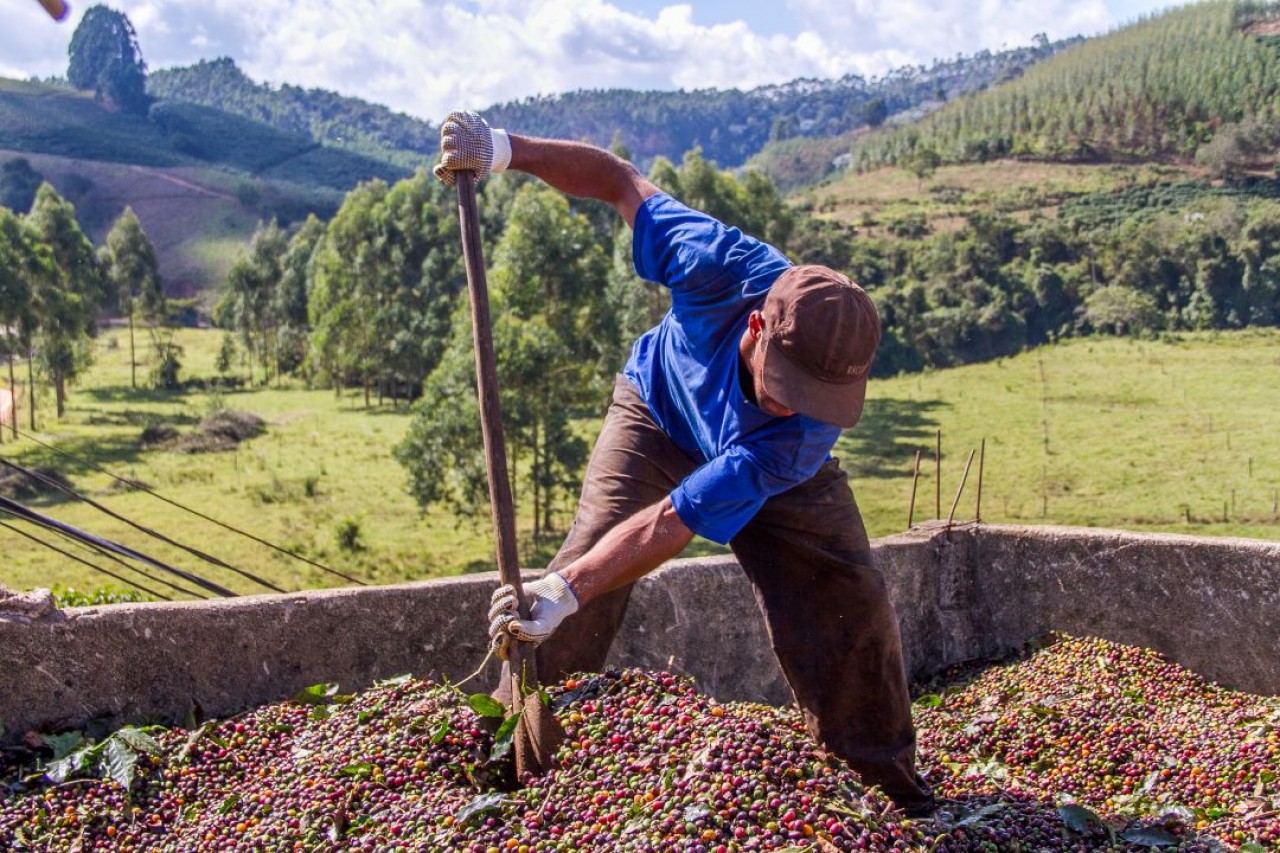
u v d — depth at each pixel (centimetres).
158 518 4478
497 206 8044
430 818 311
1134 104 14325
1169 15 17250
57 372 6894
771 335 299
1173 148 13000
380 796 334
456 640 467
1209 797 430
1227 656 550
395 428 6844
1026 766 471
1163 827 368
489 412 327
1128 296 8731
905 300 8800
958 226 11600
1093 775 460
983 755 482
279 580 3731
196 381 9044
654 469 378
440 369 4438
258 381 9275
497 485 322
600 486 379
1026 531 594
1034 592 592
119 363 9925
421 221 7838
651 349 382
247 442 6256
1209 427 5772
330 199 19088
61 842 330
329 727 384
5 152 18938
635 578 319
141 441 6112
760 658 529
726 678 522
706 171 6656
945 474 5172
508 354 4331
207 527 4366
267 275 9731
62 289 7244
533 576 471
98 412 7150
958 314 8506
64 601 654
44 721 399
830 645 366
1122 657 562
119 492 4909
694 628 514
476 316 335
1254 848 364
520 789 332
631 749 324
